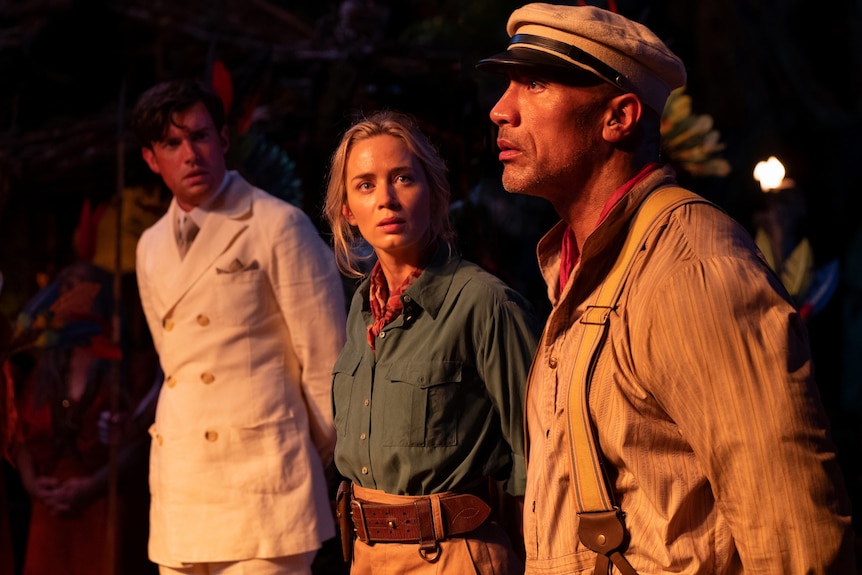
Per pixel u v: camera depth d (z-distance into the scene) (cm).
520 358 213
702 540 138
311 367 287
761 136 804
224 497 281
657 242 144
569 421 146
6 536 404
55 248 554
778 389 128
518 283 404
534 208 429
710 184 766
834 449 129
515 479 214
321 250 294
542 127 154
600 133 153
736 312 131
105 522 410
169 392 294
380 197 217
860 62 945
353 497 223
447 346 214
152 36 578
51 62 573
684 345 133
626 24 155
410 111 426
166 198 496
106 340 384
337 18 502
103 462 412
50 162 536
